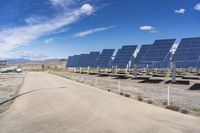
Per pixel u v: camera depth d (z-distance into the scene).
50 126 12.00
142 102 19.09
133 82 38.91
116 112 14.94
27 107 17.81
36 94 25.33
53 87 32.91
